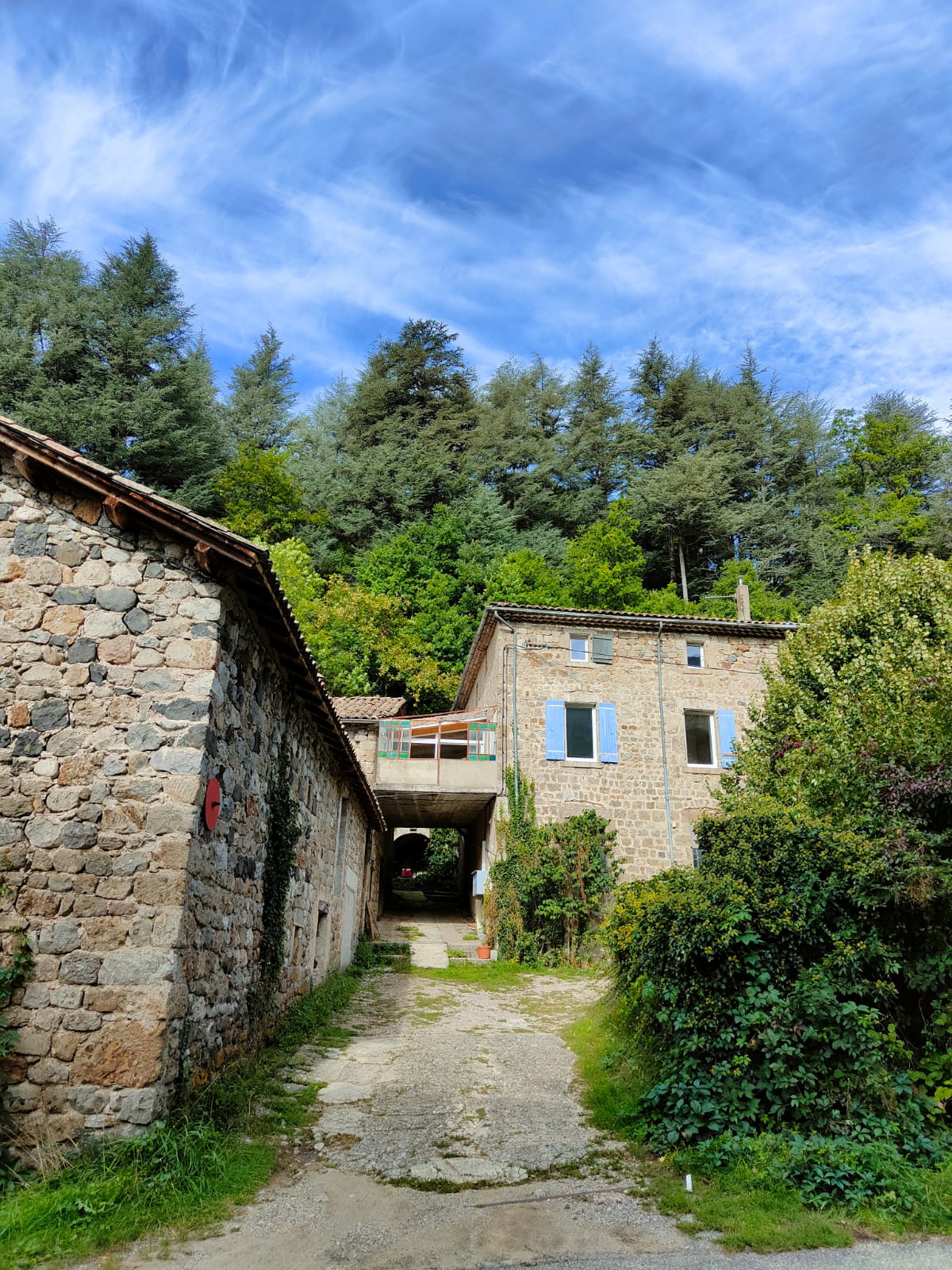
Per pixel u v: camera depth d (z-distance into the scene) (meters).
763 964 6.35
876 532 32.12
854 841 6.82
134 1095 5.08
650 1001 7.29
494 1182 5.40
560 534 37.59
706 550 38.22
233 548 6.05
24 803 5.63
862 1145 5.41
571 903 16.03
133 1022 5.21
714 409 42.50
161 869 5.54
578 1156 5.88
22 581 6.11
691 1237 4.66
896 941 6.48
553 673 18.41
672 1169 5.62
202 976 6.01
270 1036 8.13
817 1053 5.96
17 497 6.28
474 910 20.36
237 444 38.75
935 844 6.79
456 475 37.97
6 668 5.91
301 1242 4.46
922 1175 5.21
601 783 17.83
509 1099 7.14
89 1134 5.01
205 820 5.89
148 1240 4.37
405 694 27.30
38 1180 4.77
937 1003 6.24
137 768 5.76
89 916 5.42
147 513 6.10
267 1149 5.63
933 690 8.27
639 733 18.25
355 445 40.19
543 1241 4.57
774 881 6.65
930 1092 6.04
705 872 7.07
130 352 28.47
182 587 6.21
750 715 13.35
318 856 11.09
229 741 6.59
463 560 32.50
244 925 7.17
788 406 42.56
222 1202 4.80
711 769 18.23
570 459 40.34
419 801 19.06
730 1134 5.73
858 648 11.50
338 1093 7.09
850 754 8.44
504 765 17.80
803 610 31.52
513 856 16.73
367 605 27.55
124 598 6.13
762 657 19.23
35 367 26.23
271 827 8.12
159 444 27.64
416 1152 5.88
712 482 36.16
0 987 5.21
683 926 6.53
